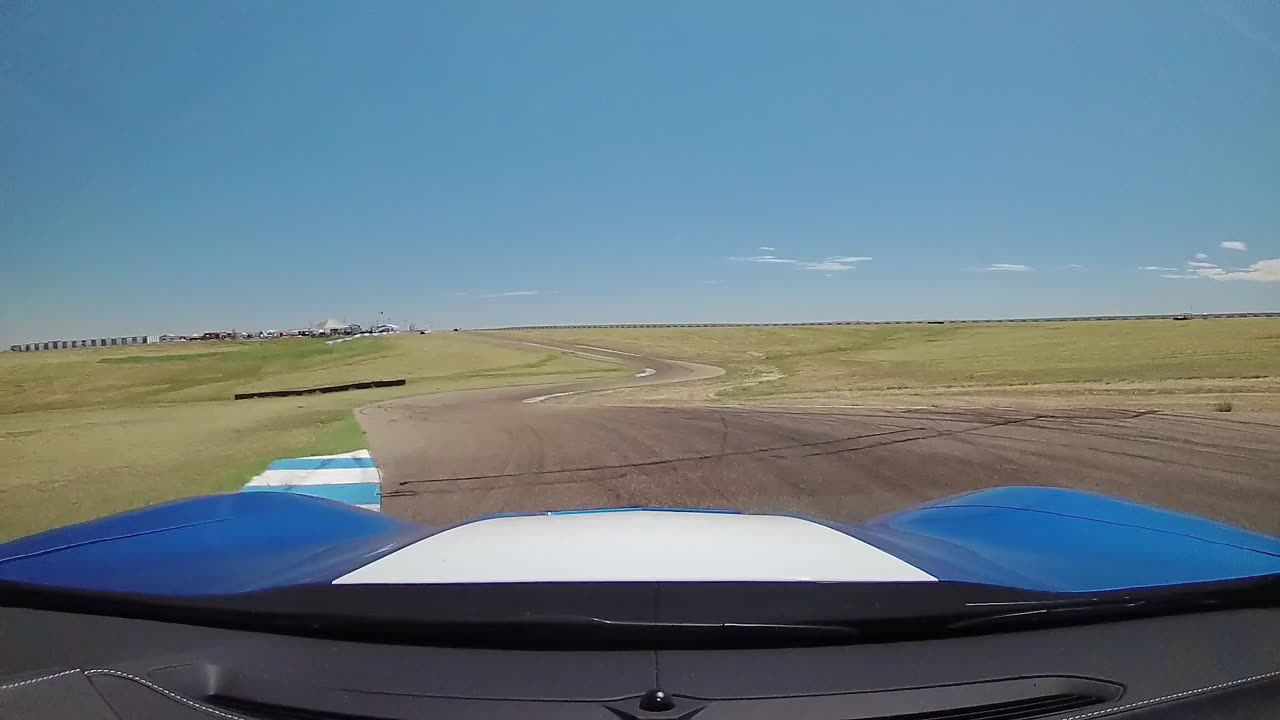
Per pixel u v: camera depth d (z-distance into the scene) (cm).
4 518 777
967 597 217
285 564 264
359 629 204
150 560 270
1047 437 1252
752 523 302
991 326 13512
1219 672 204
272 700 183
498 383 4966
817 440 1316
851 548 258
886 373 4488
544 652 201
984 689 189
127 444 1486
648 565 230
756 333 13812
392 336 16400
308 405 2856
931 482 919
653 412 2033
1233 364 3416
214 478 1029
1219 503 755
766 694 182
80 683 190
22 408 4250
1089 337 7112
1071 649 213
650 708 173
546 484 957
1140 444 1142
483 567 229
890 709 178
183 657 204
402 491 921
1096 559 272
